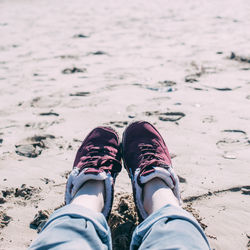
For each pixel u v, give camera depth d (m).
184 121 2.72
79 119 2.87
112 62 4.80
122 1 13.39
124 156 2.09
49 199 1.83
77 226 1.17
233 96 3.21
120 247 1.47
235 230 1.55
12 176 2.06
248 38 5.94
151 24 8.10
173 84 3.65
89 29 7.78
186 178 1.96
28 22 9.27
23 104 3.30
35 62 5.05
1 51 5.93
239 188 1.86
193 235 1.14
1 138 2.59
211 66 4.30
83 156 1.97
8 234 1.58
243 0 11.79
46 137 2.57
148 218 1.30
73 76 4.20
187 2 12.19
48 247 1.06
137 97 3.32
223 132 2.51
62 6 12.82
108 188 1.62
